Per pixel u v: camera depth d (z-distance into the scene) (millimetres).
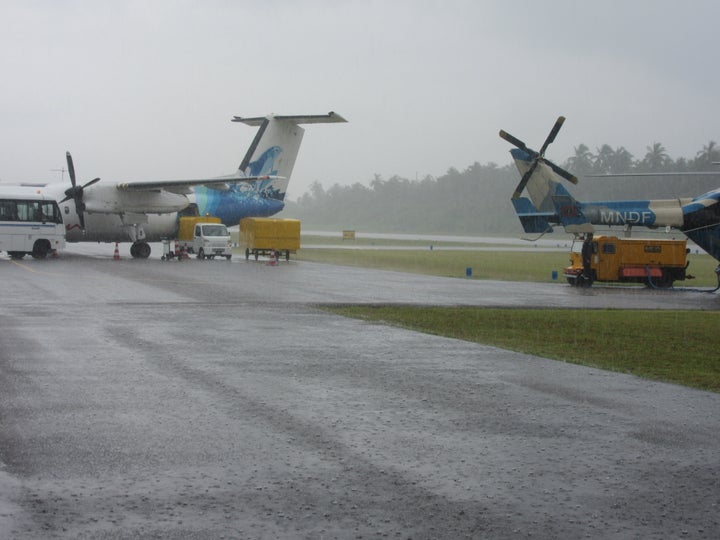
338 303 22984
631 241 36562
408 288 30047
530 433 8570
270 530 5723
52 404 9555
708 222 37000
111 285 27141
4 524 5734
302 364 12703
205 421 8844
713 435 8594
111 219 47250
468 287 31938
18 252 43062
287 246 47781
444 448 7934
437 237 146750
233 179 46062
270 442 8039
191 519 5910
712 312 25016
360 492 6566
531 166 40125
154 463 7262
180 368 12102
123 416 9000
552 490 6691
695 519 6055
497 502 6379
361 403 9938
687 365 14102
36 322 17359
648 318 22516
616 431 8719
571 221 39562
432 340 15875
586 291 33344
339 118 50500
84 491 6473
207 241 46656
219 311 20062
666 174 34312
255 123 53188
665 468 7352
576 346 16266
